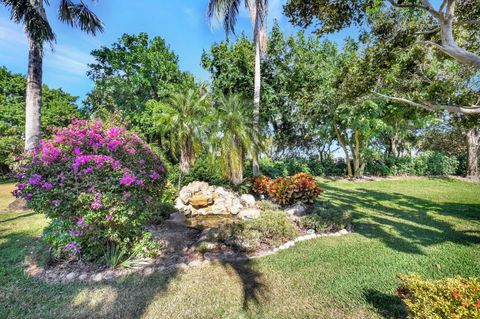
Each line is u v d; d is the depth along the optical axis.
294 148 18.16
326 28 4.54
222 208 6.38
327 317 2.19
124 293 2.53
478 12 4.37
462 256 3.36
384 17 5.40
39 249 3.35
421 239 4.10
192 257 3.40
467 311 1.44
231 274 2.94
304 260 3.31
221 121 7.67
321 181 12.66
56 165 2.79
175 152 9.27
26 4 5.07
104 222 2.80
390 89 5.97
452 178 13.55
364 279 2.80
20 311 2.23
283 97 13.14
